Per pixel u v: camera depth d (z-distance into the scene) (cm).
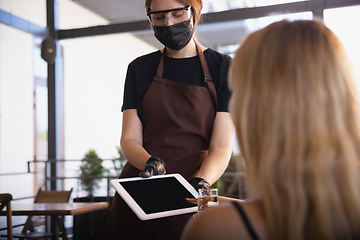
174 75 138
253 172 57
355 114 54
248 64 59
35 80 654
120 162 552
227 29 705
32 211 300
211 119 135
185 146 131
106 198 392
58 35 539
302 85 53
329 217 51
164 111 133
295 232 52
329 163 51
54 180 509
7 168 578
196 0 134
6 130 579
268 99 55
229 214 56
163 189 110
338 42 58
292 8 437
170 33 130
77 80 813
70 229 485
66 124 772
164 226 121
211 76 137
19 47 614
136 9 634
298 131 52
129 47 914
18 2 593
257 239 54
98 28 523
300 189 52
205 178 117
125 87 148
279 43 58
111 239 131
